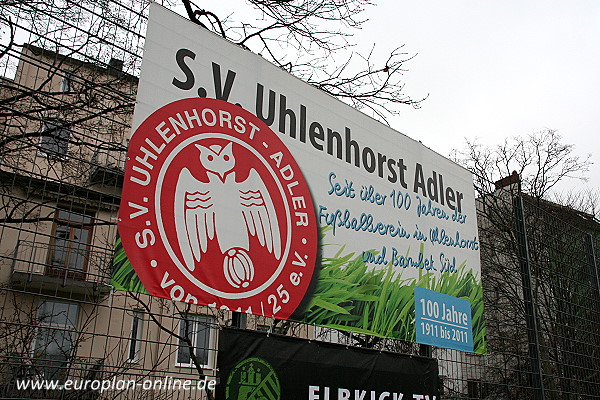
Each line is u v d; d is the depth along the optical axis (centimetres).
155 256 399
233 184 463
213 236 438
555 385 782
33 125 593
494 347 793
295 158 523
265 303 463
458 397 641
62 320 631
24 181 475
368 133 613
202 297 420
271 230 483
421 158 677
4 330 479
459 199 718
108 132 527
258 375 439
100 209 474
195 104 455
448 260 669
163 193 416
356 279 550
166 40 449
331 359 498
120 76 526
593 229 1113
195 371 679
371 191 595
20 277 586
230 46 496
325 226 533
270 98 518
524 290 761
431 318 621
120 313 715
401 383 555
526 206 831
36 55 525
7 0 512
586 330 854
